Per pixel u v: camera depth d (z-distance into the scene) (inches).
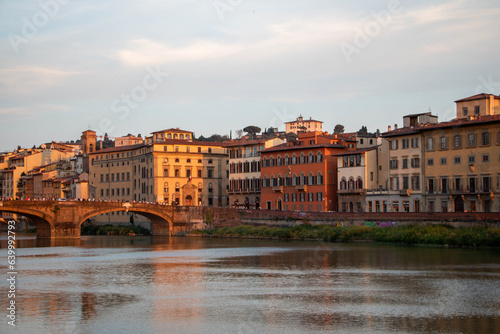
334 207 6752.0
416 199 5821.9
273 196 7362.2
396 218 5378.9
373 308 2645.2
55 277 3506.4
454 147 5502.0
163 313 2583.7
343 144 6924.2
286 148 7160.4
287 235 6102.4
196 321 2456.9
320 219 6048.2
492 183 5211.6
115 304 2753.4
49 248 5428.2
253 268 3831.2
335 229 5723.4
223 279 3405.5
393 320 2449.6
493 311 2578.7
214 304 2743.6
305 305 2714.1
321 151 6771.7
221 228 6924.2
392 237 5132.9
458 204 5511.8
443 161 5595.5
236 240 6215.6
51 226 6565.0
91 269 3843.5
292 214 6328.7
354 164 6441.9
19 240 6456.7
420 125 6023.6
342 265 3878.0
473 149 5354.3
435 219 5088.6
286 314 2556.6
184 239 6569.9
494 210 5196.9
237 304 2743.6
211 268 3853.3
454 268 3651.6
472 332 2283.5
